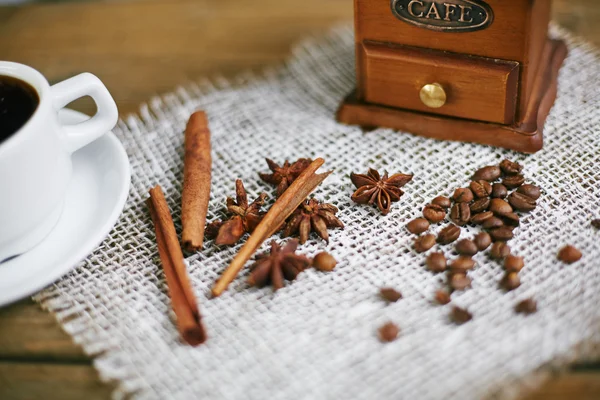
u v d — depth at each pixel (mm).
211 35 720
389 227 586
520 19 577
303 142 645
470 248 563
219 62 699
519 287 550
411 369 523
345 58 701
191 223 576
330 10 731
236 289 561
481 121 621
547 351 522
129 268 574
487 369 520
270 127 658
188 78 688
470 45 596
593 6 703
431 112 630
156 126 657
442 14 590
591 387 513
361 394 516
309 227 580
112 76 691
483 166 615
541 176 603
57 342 543
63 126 573
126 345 540
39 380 530
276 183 612
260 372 527
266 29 721
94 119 582
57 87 564
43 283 540
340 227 585
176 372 529
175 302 544
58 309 556
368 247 577
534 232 575
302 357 531
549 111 636
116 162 594
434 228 583
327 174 601
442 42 601
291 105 674
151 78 689
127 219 600
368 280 561
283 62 699
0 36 727
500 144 620
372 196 592
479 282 556
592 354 521
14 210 540
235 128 658
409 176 602
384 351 531
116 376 527
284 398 518
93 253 581
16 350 541
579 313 536
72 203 587
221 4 746
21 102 558
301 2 741
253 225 581
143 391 522
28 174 539
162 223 579
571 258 557
